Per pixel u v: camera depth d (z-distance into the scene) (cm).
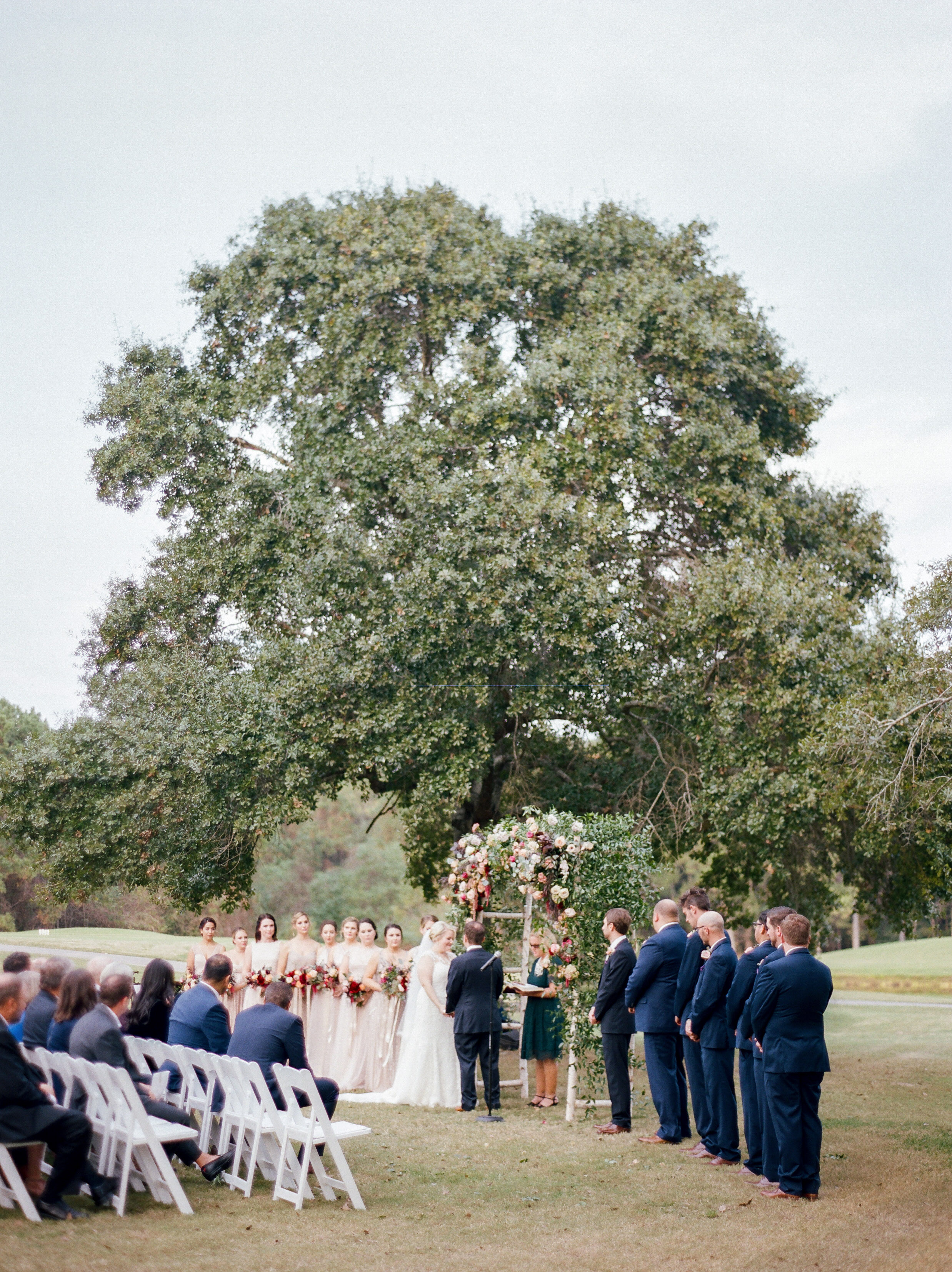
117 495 1734
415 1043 1011
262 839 1678
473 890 1098
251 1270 496
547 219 1772
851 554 1772
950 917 5047
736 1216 618
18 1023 720
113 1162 623
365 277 1616
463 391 1598
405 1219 610
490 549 1491
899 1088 1135
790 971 670
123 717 1577
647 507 1683
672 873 1848
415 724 1485
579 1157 780
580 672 1495
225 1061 664
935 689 1309
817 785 1426
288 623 1631
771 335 1831
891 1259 530
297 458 1650
